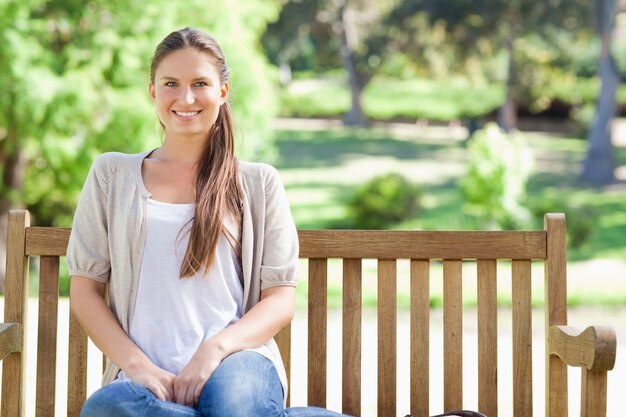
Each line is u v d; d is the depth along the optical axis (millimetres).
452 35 30922
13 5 10867
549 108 38812
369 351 7914
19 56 10766
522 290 3098
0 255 13195
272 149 19875
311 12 34906
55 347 3062
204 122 2971
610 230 20391
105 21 11570
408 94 41531
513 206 18172
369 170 28422
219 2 11844
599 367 2625
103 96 11352
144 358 2738
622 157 31203
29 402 5434
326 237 3104
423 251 3096
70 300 2953
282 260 2982
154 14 11430
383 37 34875
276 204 3025
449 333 3084
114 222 2930
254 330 2818
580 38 30859
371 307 11781
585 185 27188
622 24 37531
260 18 13133
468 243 3098
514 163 18062
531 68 33219
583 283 13992
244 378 2645
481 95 39938
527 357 3064
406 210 20156
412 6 30672
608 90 28375
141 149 11484
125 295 2871
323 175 27516
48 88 10805
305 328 8844
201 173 2984
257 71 12039
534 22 29203
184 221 2908
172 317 2834
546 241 3092
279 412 2672
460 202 22953
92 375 6152
